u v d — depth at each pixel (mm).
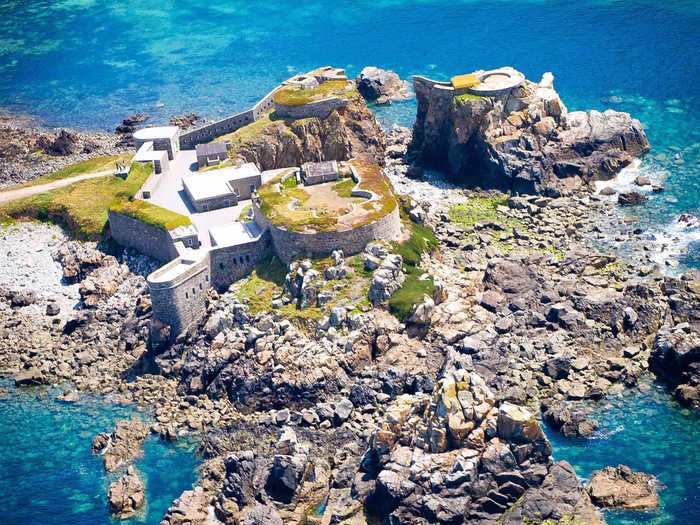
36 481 176875
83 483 175625
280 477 166500
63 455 182500
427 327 197750
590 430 175625
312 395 185875
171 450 181000
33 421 191375
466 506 156000
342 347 192625
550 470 161125
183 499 166000
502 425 161000
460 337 196875
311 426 180625
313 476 169625
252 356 193500
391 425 166500
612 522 157500
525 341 195875
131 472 174750
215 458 176500
